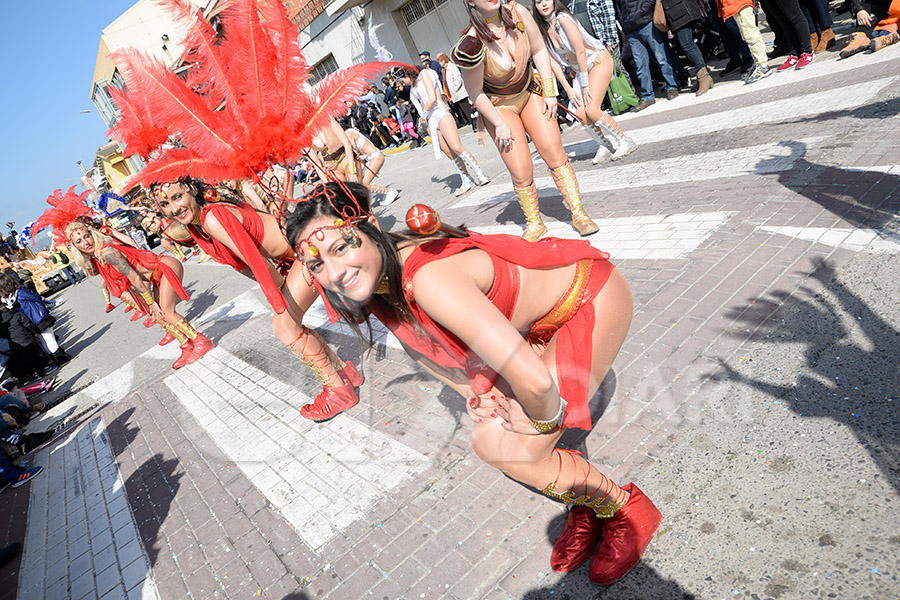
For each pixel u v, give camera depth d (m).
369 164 5.77
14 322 7.88
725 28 7.37
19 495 3.71
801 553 1.65
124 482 2.81
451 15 13.13
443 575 1.61
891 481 1.72
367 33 13.85
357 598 1.67
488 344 1.18
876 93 4.73
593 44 4.98
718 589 1.65
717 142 5.09
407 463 1.25
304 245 1.22
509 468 1.42
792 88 5.84
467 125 11.04
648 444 2.01
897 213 2.93
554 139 4.00
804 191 3.42
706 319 2.24
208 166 1.40
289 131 1.40
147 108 1.41
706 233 3.23
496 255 1.43
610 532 1.79
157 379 3.59
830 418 1.95
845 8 8.15
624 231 3.88
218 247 2.96
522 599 1.68
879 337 2.20
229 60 1.39
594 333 1.51
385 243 1.27
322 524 1.38
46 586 2.70
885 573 1.52
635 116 7.43
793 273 2.64
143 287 4.75
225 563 2.21
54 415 5.54
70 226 4.80
